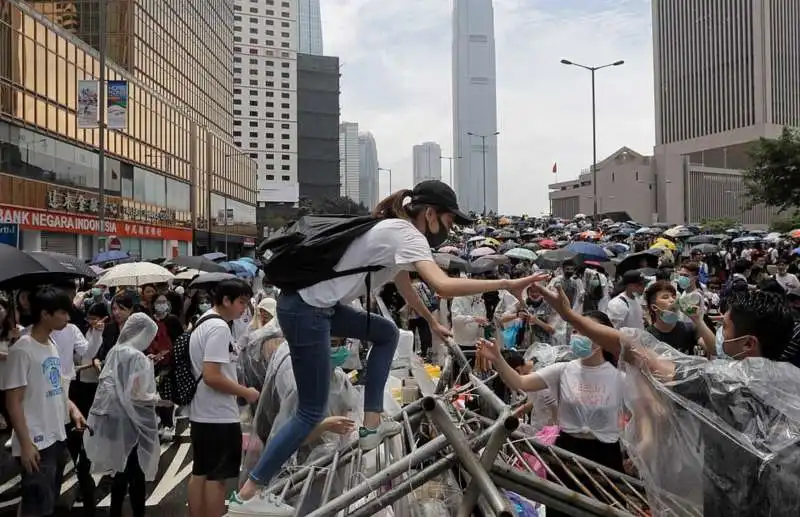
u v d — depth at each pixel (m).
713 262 25.19
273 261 2.94
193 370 5.00
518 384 4.08
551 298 3.42
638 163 91.19
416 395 5.14
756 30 90.06
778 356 2.75
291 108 125.81
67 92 34.47
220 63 74.62
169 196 51.59
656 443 2.61
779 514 2.27
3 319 6.56
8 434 8.40
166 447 8.62
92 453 5.73
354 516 2.42
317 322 2.95
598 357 4.11
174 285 17.45
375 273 3.01
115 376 5.80
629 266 11.40
